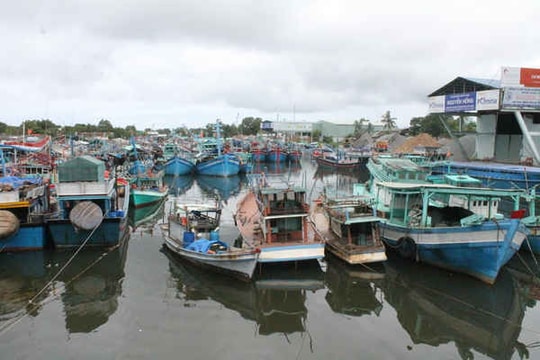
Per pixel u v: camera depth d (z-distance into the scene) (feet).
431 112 150.10
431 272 63.82
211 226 73.00
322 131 467.93
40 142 143.64
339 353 43.06
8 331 46.16
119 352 42.27
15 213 71.61
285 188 67.10
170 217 77.10
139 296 55.52
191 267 65.26
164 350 42.75
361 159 215.31
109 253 72.08
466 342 46.03
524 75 123.44
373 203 73.92
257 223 75.82
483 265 58.18
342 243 68.44
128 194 103.86
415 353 43.57
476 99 129.29
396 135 294.66
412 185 73.67
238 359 41.55
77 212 68.33
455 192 64.39
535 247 69.31
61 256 69.87
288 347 43.98
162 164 214.07
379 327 48.80
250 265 57.31
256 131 561.84
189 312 51.24
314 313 51.83
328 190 96.84
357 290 58.54
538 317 51.37
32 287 57.88
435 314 52.03
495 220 57.21
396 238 68.90
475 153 154.61
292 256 61.16
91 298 54.75
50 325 47.57
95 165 74.49
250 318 50.24
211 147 277.03
